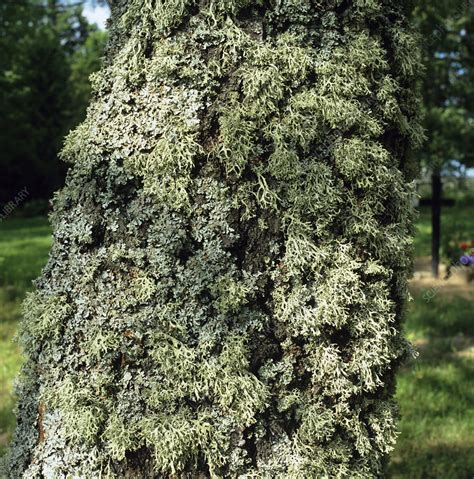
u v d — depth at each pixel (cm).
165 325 86
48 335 88
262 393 86
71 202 89
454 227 522
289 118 87
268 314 88
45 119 1069
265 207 86
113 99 87
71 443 86
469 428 199
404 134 93
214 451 86
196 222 86
